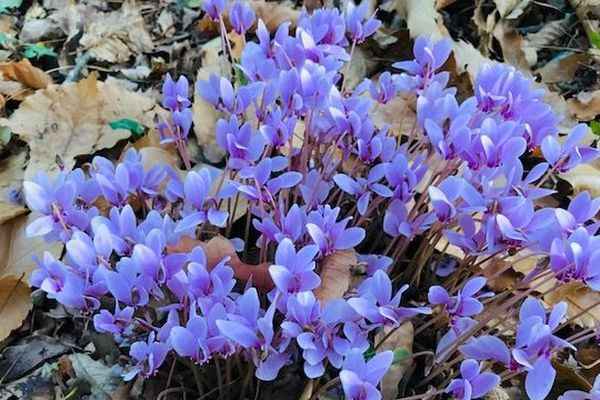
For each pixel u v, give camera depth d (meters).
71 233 0.60
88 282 0.58
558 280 0.58
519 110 0.63
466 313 0.59
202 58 0.84
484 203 0.59
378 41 0.84
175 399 0.64
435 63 0.66
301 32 0.65
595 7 0.87
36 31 0.91
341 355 0.58
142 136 0.76
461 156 0.61
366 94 0.79
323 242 0.59
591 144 0.78
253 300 0.56
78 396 0.65
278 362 0.58
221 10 0.68
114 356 0.66
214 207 0.61
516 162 0.60
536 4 0.90
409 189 0.62
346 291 0.62
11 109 0.82
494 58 0.86
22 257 0.69
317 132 0.66
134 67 0.87
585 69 0.85
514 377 0.65
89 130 0.77
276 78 0.64
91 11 0.92
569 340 0.62
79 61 0.86
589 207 0.59
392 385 0.63
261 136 0.62
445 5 0.89
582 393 0.58
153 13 0.93
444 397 0.64
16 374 0.67
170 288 0.59
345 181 0.63
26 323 0.69
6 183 0.76
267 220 0.61
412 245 0.69
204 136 0.76
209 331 0.57
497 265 0.67
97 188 0.62
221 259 0.62
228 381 0.61
